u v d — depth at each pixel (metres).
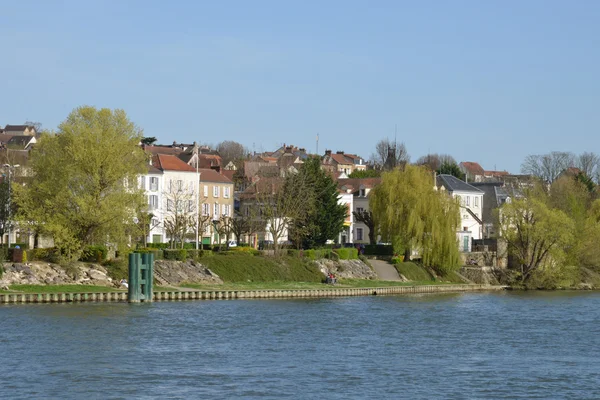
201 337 88.88
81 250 123.62
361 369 73.62
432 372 72.94
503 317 114.56
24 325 92.75
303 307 120.38
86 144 125.06
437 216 163.62
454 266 164.38
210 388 65.81
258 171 189.62
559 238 169.12
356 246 189.62
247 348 82.94
